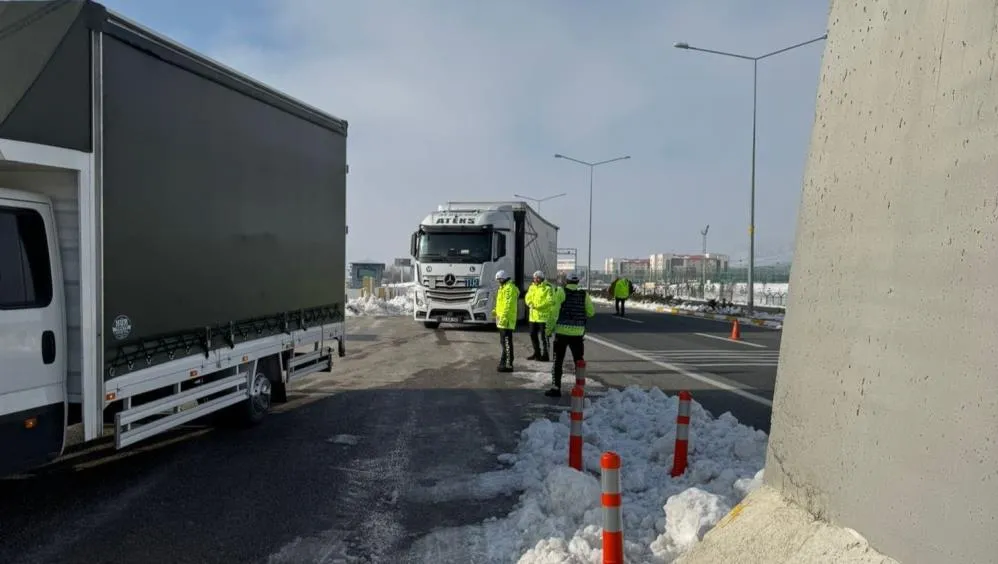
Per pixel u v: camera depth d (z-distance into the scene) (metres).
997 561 2.63
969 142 2.99
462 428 8.73
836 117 4.11
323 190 10.06
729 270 44.84
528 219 25.14
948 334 3.00
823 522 3.77
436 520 5.50
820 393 3.93
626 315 35.41
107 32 5.47
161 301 6.26
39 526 5.28
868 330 3.57
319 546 4.96
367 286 43.62
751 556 3.90
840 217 3.95
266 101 8.27
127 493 6.09
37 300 5.14
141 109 5.94
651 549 4.61
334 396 11.00
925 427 3.07
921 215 3.26
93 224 5.38
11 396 4.91
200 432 8.45
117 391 5.67
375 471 6.84
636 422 8.32
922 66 3.37
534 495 5.76
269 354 8.48
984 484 2.72
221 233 7.29
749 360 15.68
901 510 3.18
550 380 12.63
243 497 6.02
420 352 17.16
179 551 4.84
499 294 13.74
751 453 6.55
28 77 4.82
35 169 5.16
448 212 22.67
